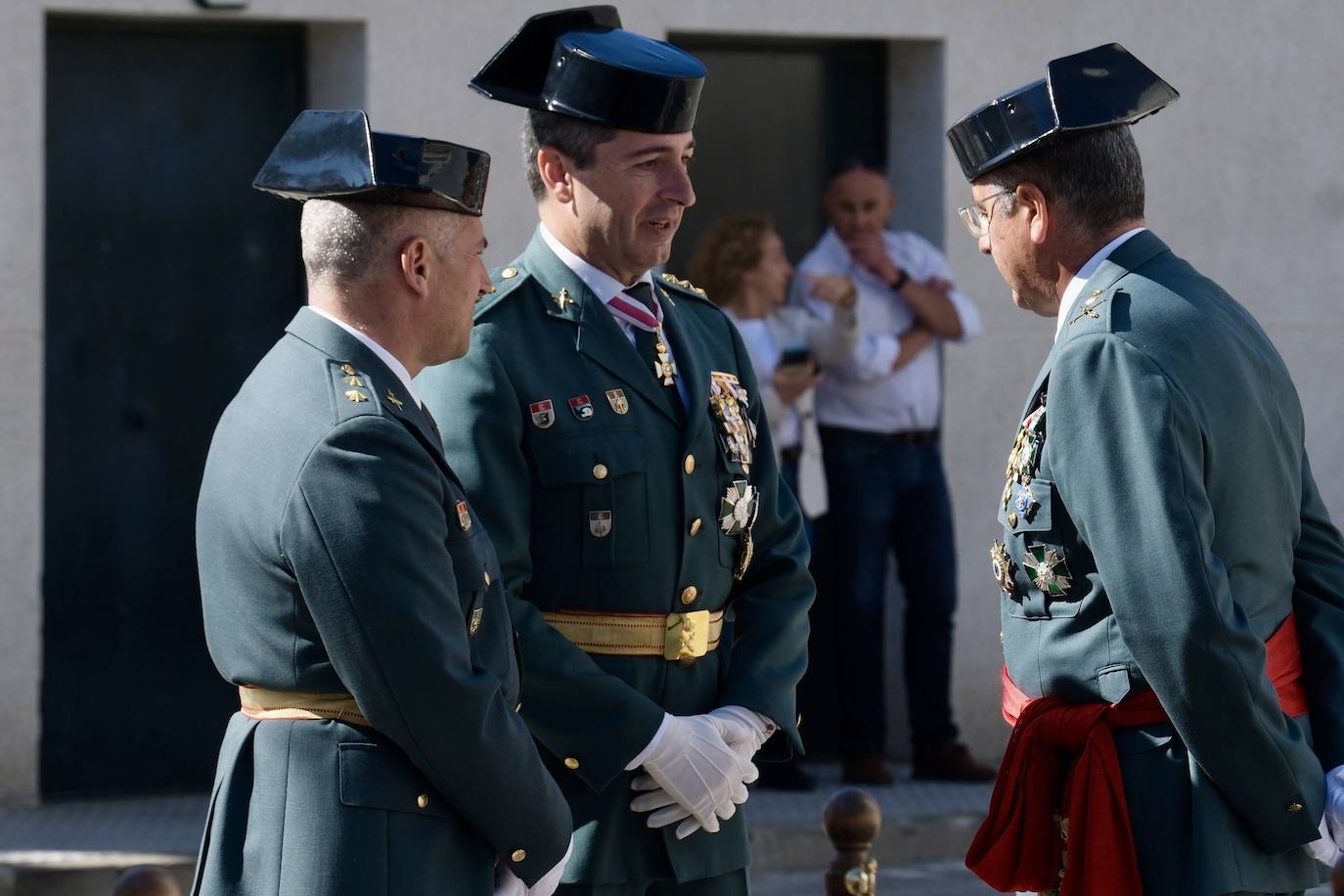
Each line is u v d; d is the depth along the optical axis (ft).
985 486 37.45
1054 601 16.58
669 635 17.78
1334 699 16.56
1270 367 16.53
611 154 17.56
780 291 34.37
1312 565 17.03
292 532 14.42
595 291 18.03
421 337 15.40
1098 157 16.63
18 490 32.78
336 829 14.48
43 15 32.71
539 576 17.49
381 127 34.35
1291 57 39.52
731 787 17.38
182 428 34.91
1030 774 16.70
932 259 35.86
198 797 34.76
